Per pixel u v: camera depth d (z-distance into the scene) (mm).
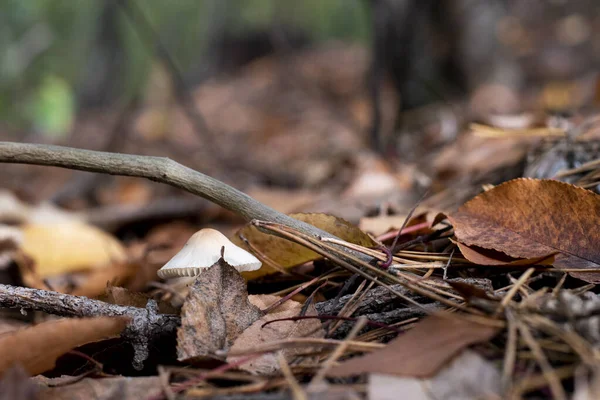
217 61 2137
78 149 387
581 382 313
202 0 1753
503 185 389
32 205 812
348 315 369
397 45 859
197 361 342
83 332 343
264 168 947
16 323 430
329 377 335
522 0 1470
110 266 463
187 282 433
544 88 1251
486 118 634
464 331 330
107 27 1649
